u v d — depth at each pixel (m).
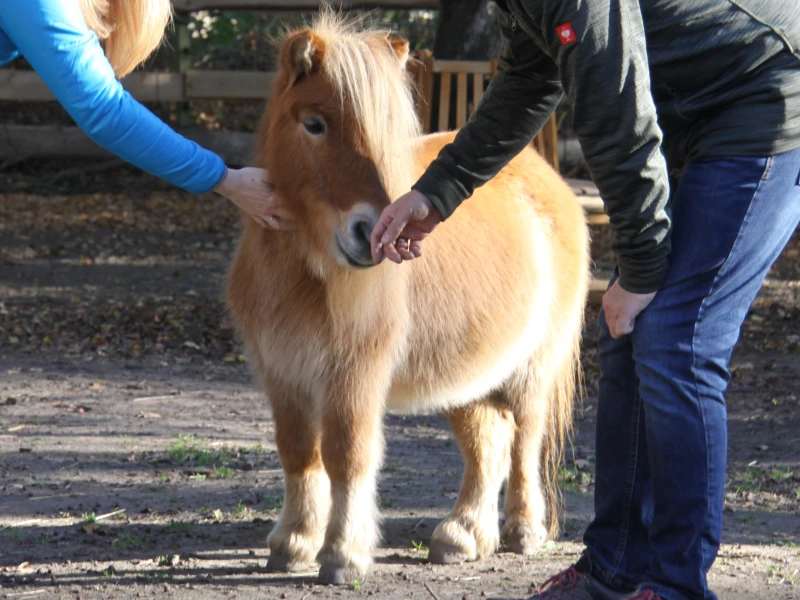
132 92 18.48
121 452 7.20
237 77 18.64
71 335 11.09
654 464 3.55
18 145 19.30
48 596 4.43
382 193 4.12
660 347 3.49
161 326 11.52
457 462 7.26
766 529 5.86
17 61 19.03
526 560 5.24
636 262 3.44
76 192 19.47
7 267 14.19
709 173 3.48
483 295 5.16
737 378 9.81
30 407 8.45
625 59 3.23
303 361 4.55
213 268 14.59
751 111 3.44
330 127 4.14
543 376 5.67
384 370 4.64
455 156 4.03
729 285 3.49
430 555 5.12
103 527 5.51
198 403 8.79
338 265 4.29
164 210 18.41
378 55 4.27
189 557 5.04
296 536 4.81
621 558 3.84
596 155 3.35
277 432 4.82
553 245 5.76
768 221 3.47
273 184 4.32
